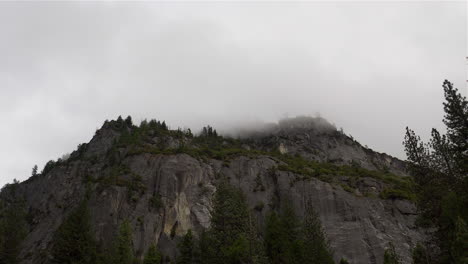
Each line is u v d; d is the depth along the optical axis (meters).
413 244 110.38
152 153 138.62
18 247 89.31
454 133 46.38
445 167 48.53
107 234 105.31
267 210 122.25
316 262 63.66
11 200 172.50
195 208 117.81
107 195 115.31
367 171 158.12
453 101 46.47
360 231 112.88
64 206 127.75
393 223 117.31
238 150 158.62
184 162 131.38
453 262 44.97
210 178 132.62
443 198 46.41
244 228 63.09
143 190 120.25
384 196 127.38
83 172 148.75
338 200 122.69
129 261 78.19
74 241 64.00
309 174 139.12
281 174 136.00
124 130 174.00
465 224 41.41
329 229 114.50
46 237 113.56
